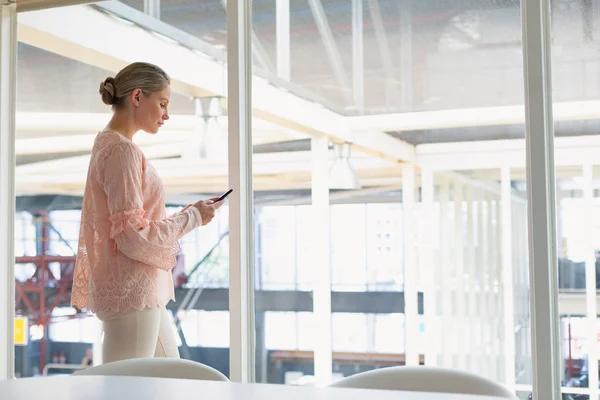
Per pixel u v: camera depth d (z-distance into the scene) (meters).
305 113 3.26
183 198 3.42
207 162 3.38
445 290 3.01
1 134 3.71
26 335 3.71
